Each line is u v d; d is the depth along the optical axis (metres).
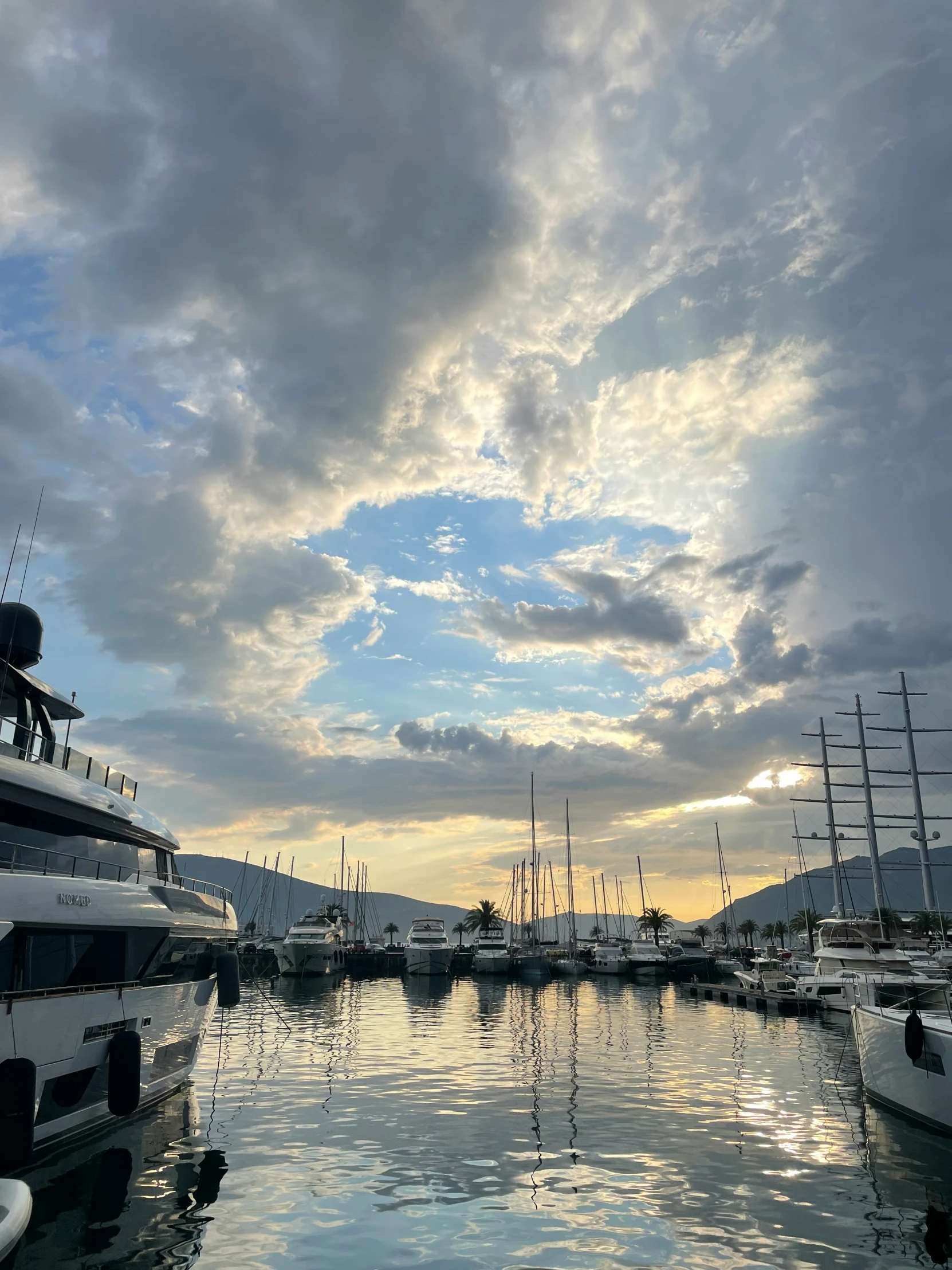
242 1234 10.97
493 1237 10.84
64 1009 14.07
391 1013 43.12
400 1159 14.47
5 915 12.96
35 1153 13.81
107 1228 11.16
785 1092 20.64
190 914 19.28
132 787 21.67
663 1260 10.12
